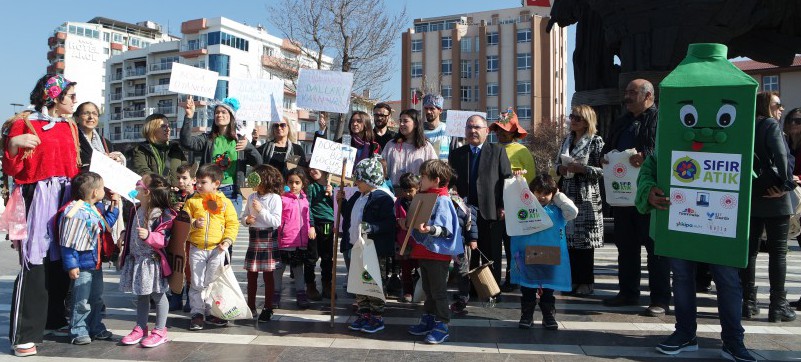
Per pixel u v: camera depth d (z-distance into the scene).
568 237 6.05
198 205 4.83
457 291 5.99
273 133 7.14
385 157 5.99
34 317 4.07
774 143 4.38
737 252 3.65
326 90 6.77
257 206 5.11
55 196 4.28
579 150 5.92
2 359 3.96
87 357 4.01
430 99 7.07
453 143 7.68
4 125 4.24
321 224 6.16
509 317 5.21
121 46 89.81
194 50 59.69
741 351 3.83
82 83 87.00
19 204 4.15
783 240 4.88
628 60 9.40
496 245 5.75
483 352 4.11
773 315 4.91
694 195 3.81
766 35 10.68
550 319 4.77
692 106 3.80
